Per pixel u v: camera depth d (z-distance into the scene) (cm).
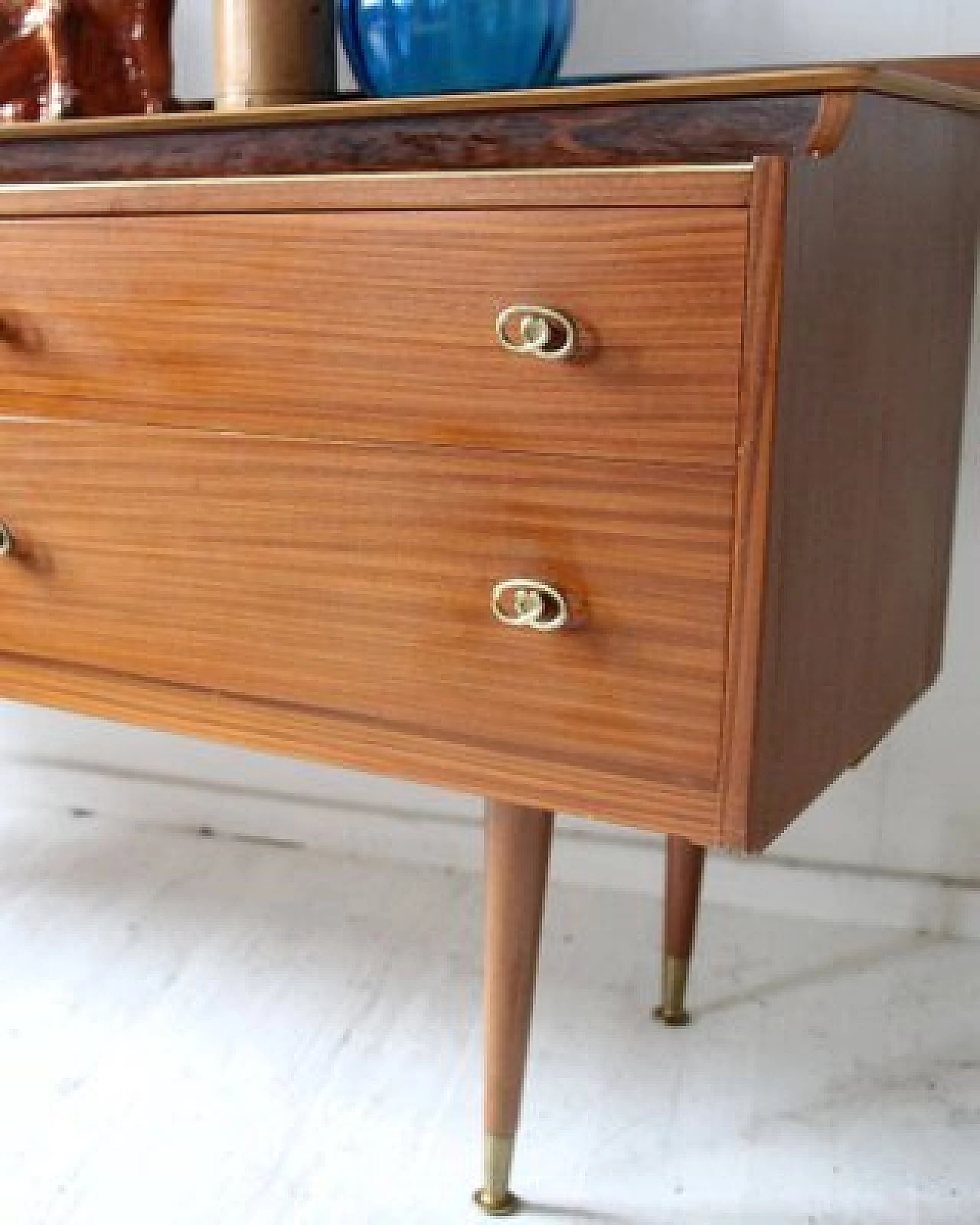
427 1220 98
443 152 82
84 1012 122
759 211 70
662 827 81
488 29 97
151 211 87
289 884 145
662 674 79
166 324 89
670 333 73
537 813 90
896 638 102
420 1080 113
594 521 78
